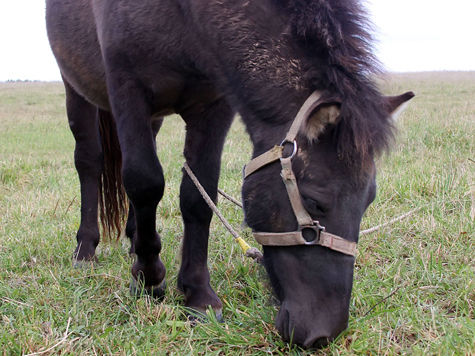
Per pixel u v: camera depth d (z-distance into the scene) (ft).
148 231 8.75
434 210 12.32
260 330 7.44
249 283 9.18
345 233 6.03
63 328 7.77
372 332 7.25
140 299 8.62
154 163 8.48
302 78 6.39
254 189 6.47
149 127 8.57
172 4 7.84
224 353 7.32
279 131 6.42
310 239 6.08
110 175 12.15
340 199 5.99
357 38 6.41
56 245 12.21
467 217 11.51
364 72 6.18
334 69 6.09
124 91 8.43
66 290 9.32
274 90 6.49
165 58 8.15
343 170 5.98
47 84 99.04
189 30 7.73
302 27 6.47
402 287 8.87
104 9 8.78
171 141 27.84
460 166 16.19
